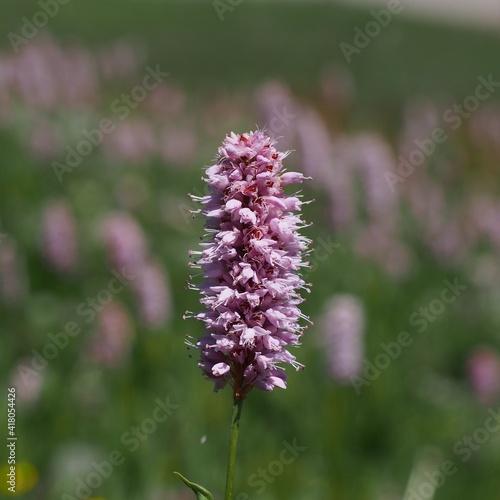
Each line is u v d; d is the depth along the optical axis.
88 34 32.94
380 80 31.95
